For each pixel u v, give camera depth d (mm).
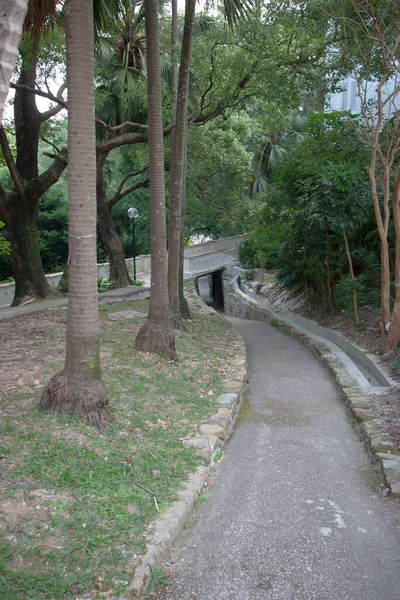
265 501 4160
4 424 4328
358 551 3439
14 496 3377
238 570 3184
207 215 23641
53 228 27062
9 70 2016
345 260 12570
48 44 9641
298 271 14836
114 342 8164
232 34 10727
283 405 7062
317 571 3197
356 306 11039
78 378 4707
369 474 4746
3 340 8023
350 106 14586
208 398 6402
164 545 3221
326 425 6207
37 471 3701
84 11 4430
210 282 32844
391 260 11547
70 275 4715
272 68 11031
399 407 6367
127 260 23422
